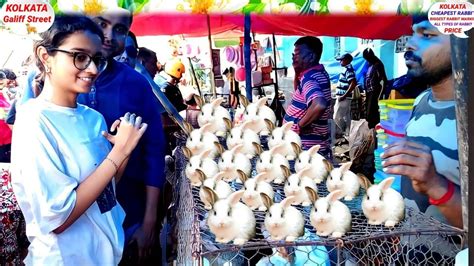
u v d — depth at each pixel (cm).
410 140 187
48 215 163
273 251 148
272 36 203
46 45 161
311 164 173
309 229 144
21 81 161
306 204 158
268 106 204
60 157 163
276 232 136
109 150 169
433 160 183
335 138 207
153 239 180
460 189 175
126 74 170
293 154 185
